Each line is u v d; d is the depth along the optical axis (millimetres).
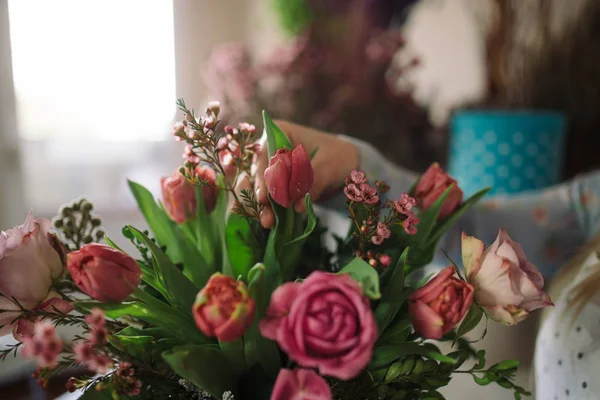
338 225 632
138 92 2156
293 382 324
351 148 600
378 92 1392
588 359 571
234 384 393
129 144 2201
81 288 360
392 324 398
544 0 1205
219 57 1462
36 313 358
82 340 392
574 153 1186
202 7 2088
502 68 1259
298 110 1404
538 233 812
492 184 1034
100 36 2092
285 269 433
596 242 656
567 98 1184
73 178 2182
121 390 351
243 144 426
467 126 1061
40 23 2010
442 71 1560
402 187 701
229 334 313
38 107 2082
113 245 449
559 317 620
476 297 368
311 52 1426
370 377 378
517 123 1001
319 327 299
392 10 1465
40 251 366
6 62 1855
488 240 794
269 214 419
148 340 390
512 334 775
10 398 1049
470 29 1463
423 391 406
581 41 1164
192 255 439
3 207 1907
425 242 461
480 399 705
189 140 404
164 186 430
